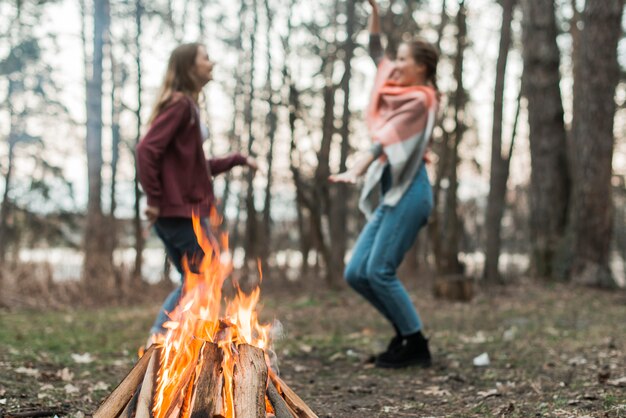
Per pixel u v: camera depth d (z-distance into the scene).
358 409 3.36
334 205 11.73
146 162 3.89
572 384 3.71
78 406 3.17
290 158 10.91
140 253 10.60
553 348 5.04
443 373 4.23
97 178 9.88
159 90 4.11
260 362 2.27
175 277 10.91
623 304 8.66
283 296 9.80
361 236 4.50
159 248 14.31
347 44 11.36
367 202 4.54
